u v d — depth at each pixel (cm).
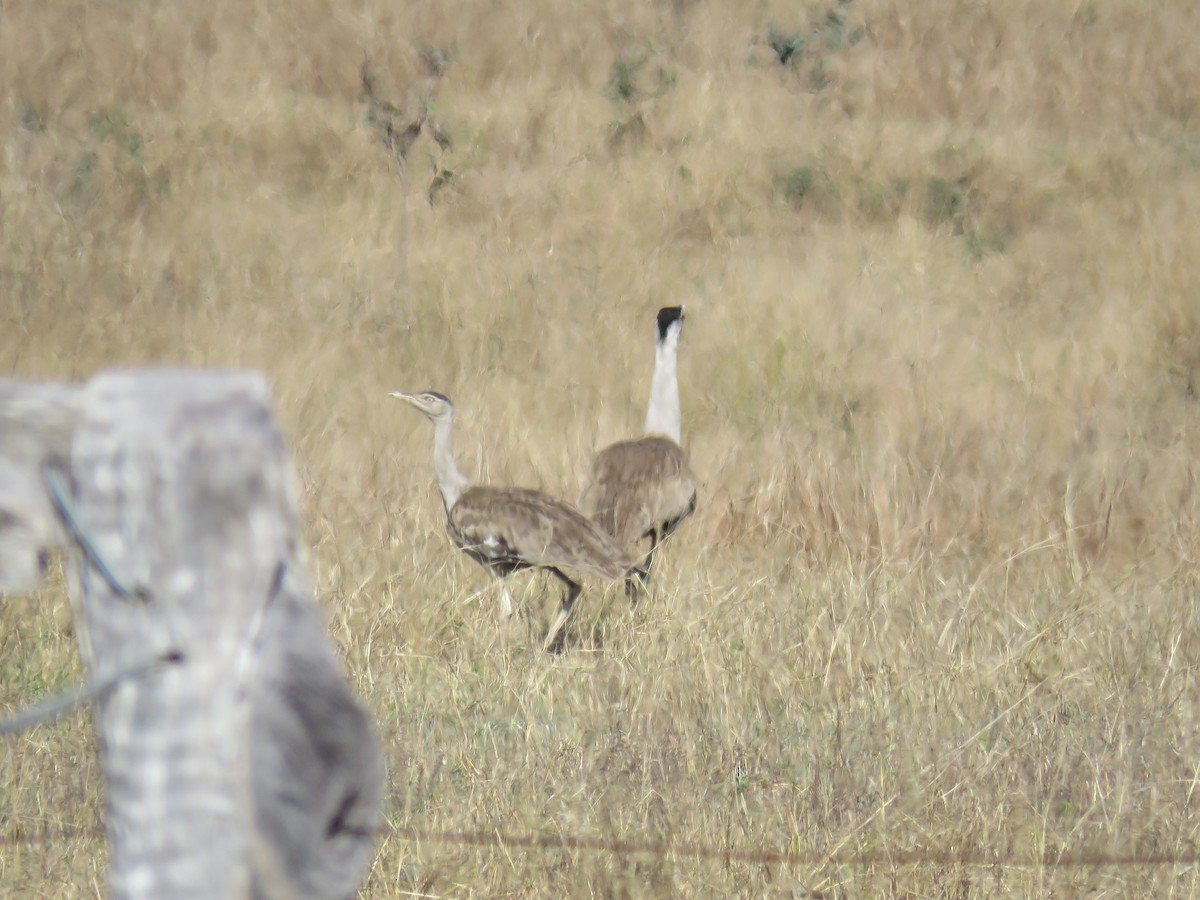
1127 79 7506
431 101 6631
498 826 1648
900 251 5269
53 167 5834
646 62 7375
